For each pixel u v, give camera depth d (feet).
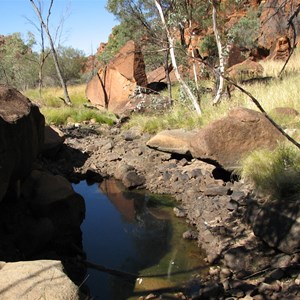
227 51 33.04
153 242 17.78
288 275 13.10
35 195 17.53
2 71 92.73
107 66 55.93
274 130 20.95
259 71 49.32
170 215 20.75
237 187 19.90
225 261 14.79
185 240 17.67
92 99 59.47
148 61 60.44
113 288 14.29
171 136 26.17
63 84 62.80
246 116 21.04
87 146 35.04
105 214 21.52
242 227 16.80
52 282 10.06
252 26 56.49
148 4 42.73
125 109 47.96
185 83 33.83
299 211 14.21
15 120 15.19
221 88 32.35
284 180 16.12
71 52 106.01
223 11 40.52
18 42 93.40
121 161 29.91
